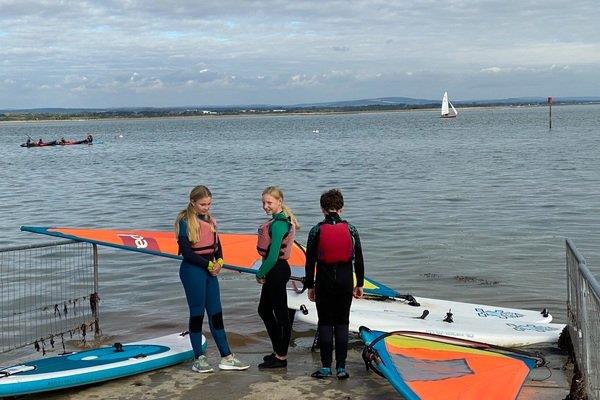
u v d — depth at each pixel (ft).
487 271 39.55
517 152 141.90
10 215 67.72
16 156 183.93
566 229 51.88
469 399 17.83
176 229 21.17
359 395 19.71
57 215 66.80
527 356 21.26
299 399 19.47
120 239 28.63
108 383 21.13
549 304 32.76
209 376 21.56
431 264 41.57
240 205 70.33
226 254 29.63
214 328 21.80
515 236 49.70
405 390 18.12
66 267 42.16
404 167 113.80
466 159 127.44
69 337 28.89
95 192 87.51
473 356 20.74
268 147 200.03
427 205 66.80
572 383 19.17
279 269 21.36
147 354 22.70
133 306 33.91
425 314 26.73
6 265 42.65
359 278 20.77
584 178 87.10
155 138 311.88
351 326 25.20
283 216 21.06
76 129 558.56
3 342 28.27
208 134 347.97
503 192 75.05
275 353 22.35
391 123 473.26
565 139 188.75
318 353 24.48
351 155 151.02
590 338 18.47
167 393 20.13
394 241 48.88
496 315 28.04
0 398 19.90
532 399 19.42
